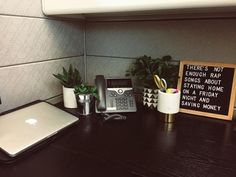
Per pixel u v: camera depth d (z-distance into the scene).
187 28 0.88
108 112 0.88
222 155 0.60
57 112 0.79
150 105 0.91
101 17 1.04
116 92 0.93
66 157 0.58
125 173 0.52
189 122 0.81
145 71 0.88
